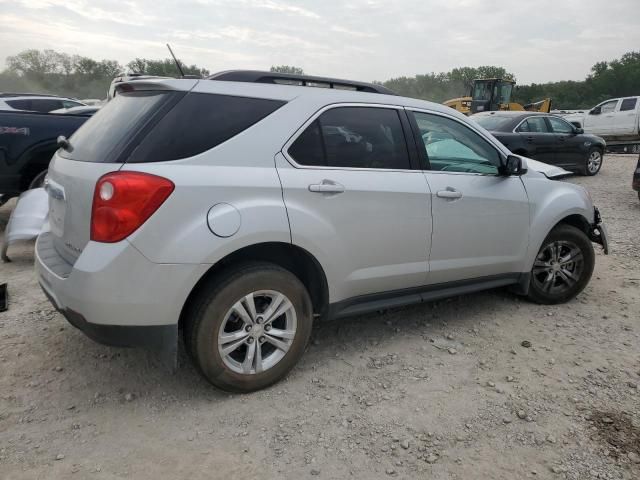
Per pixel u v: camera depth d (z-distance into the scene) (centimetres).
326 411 290
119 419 278
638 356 363
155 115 271
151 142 264
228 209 271
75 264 257
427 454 257
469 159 390
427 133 367
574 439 271
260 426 275
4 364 328
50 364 330
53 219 315
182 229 261
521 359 355
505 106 2442
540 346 375
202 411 287
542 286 448
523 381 326
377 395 307
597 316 433
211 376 286
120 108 300
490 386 319
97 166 264
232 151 280
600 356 362
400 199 338
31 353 342
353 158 325
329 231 308
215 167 273
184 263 261
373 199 325
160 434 267
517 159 396
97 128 301
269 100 300
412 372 334
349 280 328
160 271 258
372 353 359
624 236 705
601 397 311
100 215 253
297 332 310
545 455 259
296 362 317
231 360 292
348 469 246
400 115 354
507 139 1079
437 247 365
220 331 282
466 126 393
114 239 252
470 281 397
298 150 303
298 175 298
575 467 251
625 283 518
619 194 1039
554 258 446
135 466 243
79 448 254
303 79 325
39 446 254
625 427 282
